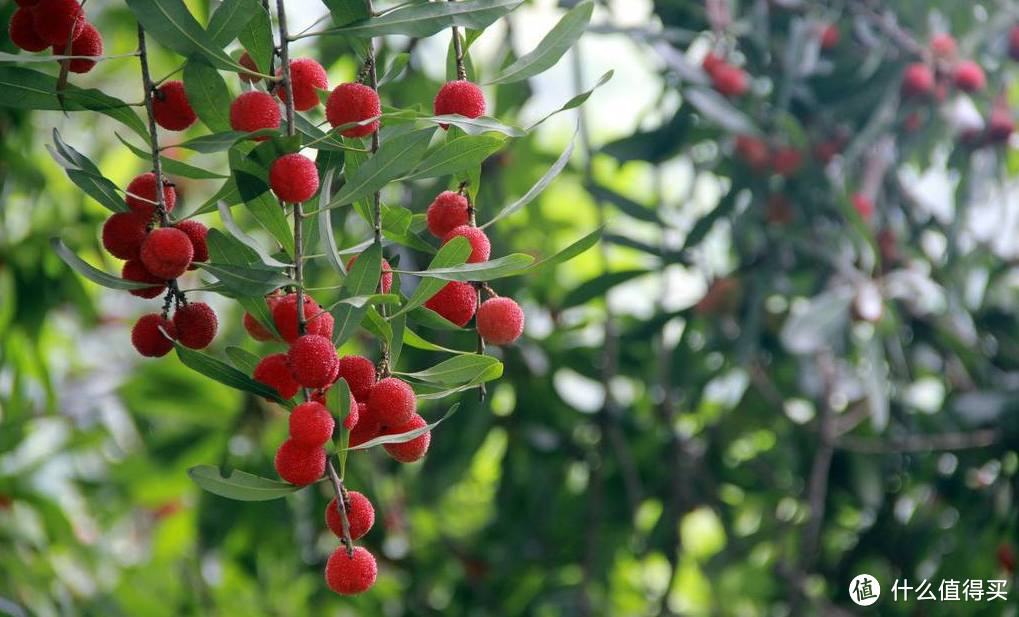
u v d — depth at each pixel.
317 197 1.12
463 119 1.08
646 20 2.28
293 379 1.08
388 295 1.05
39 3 1.12
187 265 1.08
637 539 2.44
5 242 2.21
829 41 2.28
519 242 2.41
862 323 2.25
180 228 1.11
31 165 2.16
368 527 1.08
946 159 2.39
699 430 2.52
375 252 1.07
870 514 2.49
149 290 1.11
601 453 2.31
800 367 2.32
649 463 2.50
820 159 2.26
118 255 1.10
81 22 1.13
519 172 2.39
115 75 2.47
